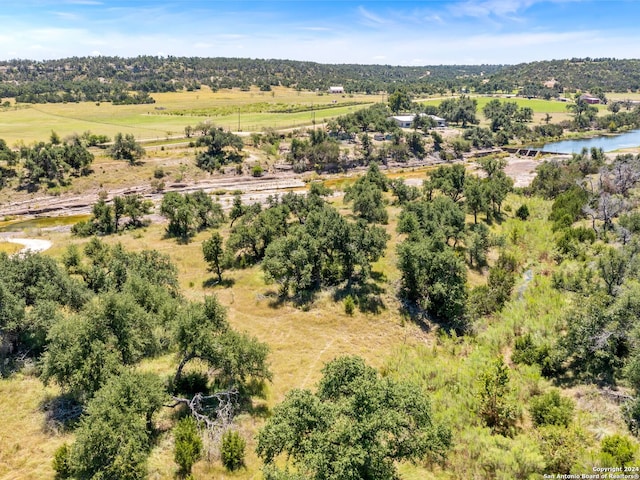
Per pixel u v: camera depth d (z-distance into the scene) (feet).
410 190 266.57
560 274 161.89
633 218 199.21
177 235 236.02
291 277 157.79
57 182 341.62
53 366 87.61
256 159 417.90
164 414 93.45
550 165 322.75
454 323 142.10
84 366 87.04
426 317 146.20
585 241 190.49
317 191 289.12
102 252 181.47
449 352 128.88
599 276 150.82
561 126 640.58
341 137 499.51
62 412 90.84
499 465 80.12
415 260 147.43
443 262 145.89
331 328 138.92
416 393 71.77
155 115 621.31
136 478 72.33
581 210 236.22
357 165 442.09
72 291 127.24
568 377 109.29
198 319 100.01
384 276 165.58
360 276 160.86
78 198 331.77
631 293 112.37
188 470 78.79
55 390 97.50
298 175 412.36
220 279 174.40
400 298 153.07
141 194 345.92
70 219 298.35
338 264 162.30
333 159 428.56
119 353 94.68
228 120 591.78
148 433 83.41
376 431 63.41
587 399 98.12
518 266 181.88
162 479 76.59
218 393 94.43
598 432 86.69
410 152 474.49
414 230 178.50
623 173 264.52
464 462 82.17
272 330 138.31
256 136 452.35
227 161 407.44
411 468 80.64
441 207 209.56
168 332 109.19
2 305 105.81
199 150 419.95
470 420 94.12
